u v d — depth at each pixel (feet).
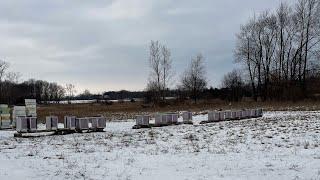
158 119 126.11
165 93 287.07
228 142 74.95
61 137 95.14
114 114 202.80
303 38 250.57
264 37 266.77
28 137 97.91
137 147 70.74
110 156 60.03
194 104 252.01
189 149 66.44
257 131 94.17
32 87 433.89
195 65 403.13
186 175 45.21
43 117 187.52
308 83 251.19
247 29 269.85
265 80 266.36
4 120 129.49
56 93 471.62
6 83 357.61
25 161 56.44
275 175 44.55
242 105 228.22
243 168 48.88
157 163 53.26
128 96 435.94
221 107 224.12
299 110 189.06
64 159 57.57
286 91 244.63
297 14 252.21
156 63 274.16
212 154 60.49
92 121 110.52
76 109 247.91
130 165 51.90
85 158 58.34
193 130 104.27
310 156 56.65
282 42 262.47
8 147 75.10
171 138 85.10
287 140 75.25
